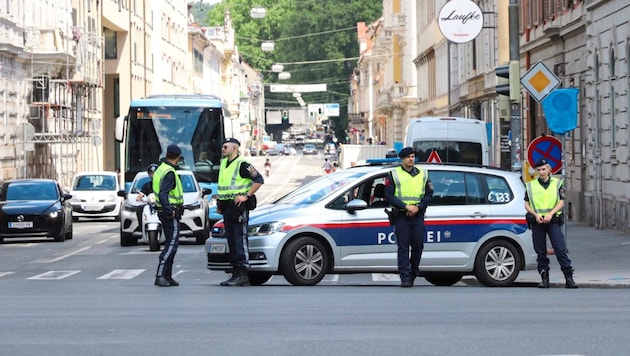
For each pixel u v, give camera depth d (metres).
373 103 186.88
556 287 25.94
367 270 24.91
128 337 15.40
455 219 25.25
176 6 147.12
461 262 25.27
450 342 14.66
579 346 14.19
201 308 19.38
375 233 24.91
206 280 29.02
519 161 34.06
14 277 30.03
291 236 24.77
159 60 131.50
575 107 30.45
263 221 24.92
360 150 119.69
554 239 25.33
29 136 67.56
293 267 24.77
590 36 49.44
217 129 50.03
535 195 25.23
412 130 47.81
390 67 156.38
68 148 89.56
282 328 16.31
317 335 15.48
